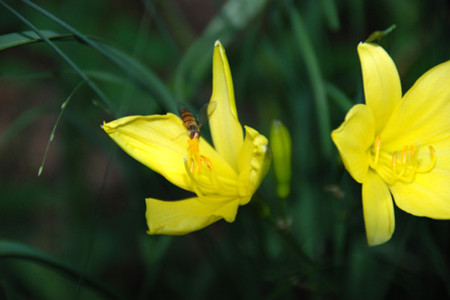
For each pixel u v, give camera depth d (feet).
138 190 2.16
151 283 2.14
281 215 1.97
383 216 1.89
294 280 2.01
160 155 1.92
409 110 1.92
